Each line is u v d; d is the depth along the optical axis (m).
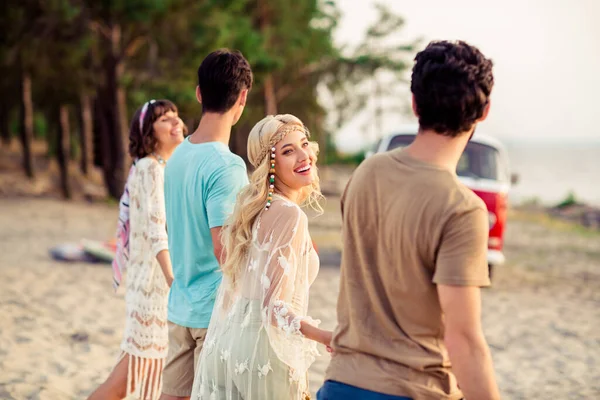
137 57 21.23
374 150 9.58
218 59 3.14
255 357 2.63
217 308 2.81
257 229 2.70
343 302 2.18
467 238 1.89
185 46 19.33
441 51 1.98
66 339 6.08
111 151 21.95
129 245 3.77
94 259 10.44
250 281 2.69
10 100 26.31
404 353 2.01
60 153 22.52
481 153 9.76
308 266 2.86
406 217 1.97
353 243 2.14
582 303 9.42
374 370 2.04
